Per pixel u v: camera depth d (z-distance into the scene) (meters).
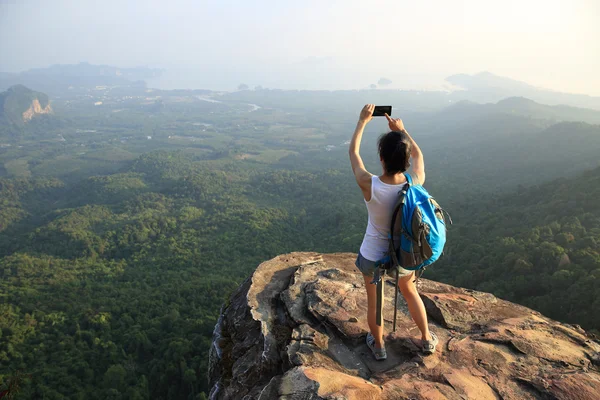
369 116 3.78
